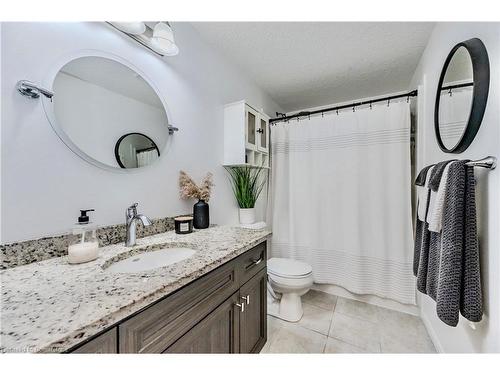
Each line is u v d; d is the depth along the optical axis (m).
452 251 0.80
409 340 1.43
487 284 0.79
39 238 0.74
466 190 0.80
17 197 0.70
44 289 0.55
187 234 1.18
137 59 1.09
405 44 1.61
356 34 1.50
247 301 1.03
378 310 1.80
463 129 0.98
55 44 0.79
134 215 0.95
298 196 2.21
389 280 1.82
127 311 0.49
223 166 1.76
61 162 0.81
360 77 2.11
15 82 0.69
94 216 0.91
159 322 0.59
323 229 2.11
